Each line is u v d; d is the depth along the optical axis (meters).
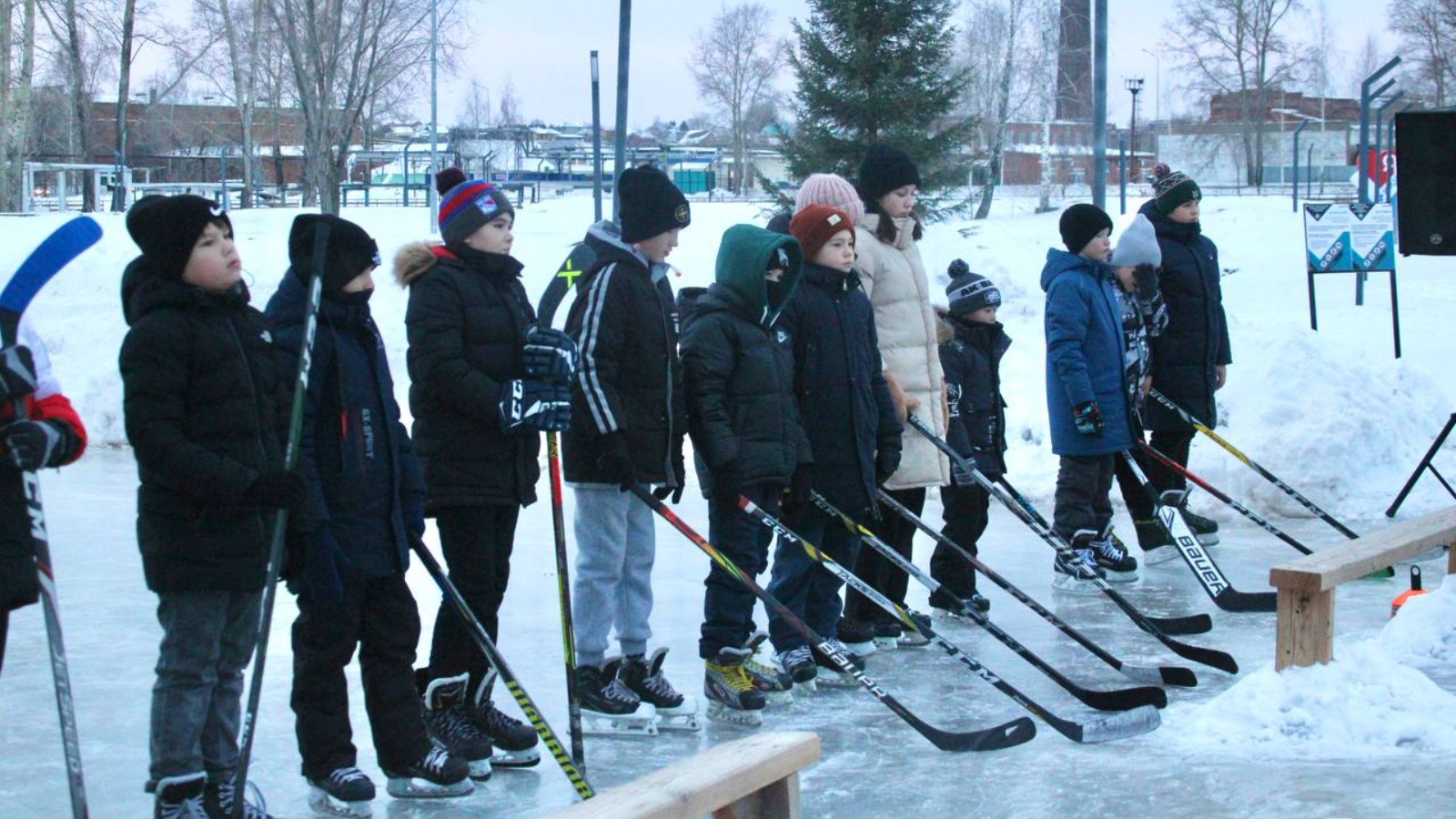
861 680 4.28
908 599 6.45
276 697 4.81
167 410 3.20
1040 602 6.40
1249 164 44.31
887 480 5.49
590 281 4.46
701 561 7.21
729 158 45.97
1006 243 15.11
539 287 14.01
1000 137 25.47
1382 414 8.61
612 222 4.60
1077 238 6.52
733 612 4.67
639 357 4.46
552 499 3.99
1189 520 7.53
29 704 4.71
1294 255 16.48
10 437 2.92
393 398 3.78
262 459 3.36
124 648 5.43
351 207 22.19
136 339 3.21
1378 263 10.98
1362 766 3.92
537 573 6.88
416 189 33.94
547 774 4.09
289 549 3.52
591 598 4.51
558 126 40.50
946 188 17.88
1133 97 40.62
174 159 35.06
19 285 3.05
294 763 4.15
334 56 19.84
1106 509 6.85
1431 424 9.02
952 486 6.05
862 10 16.55
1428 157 6.89
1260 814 3.54
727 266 4.68
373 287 3.74
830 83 16.84
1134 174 42.28
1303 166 50.25
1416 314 12.50
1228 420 8.74
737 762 2.59
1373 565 4.71
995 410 6.16
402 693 3.83
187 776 3.32
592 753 4.29
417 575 6.84
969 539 6.08
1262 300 13.59
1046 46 27.64
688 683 5.05
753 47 46.47
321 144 19.50
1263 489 8.23
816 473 4.92
